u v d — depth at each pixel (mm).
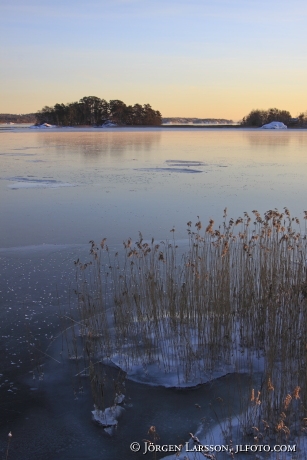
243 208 16891
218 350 7371
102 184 22828
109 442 5789
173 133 82250
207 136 70625
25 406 6461
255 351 7559
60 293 9789
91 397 6633
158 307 8328
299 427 5613
